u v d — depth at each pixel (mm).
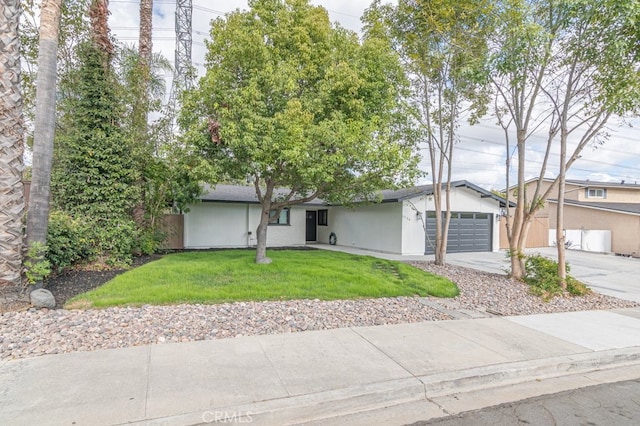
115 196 9539
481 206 17391
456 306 6730
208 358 3895
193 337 4543
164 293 6199
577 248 20422
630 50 7070
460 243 16719
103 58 9758
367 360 3979
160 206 12164
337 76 8047
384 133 8578
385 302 6605
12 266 5320
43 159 5836
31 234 5727
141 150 10633
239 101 7449
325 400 3133
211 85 7965
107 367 3604
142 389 3186
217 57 8594
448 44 9828
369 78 8656
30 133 10070
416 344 4539
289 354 4078
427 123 11258
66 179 9312
